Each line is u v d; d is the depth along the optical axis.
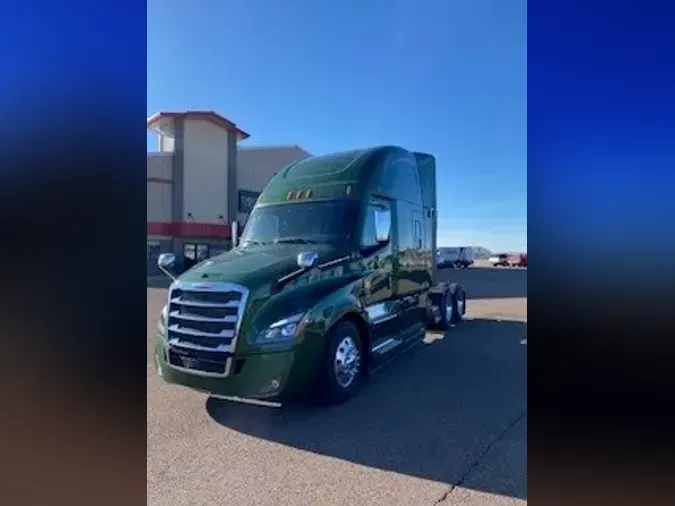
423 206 7.16
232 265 4.47
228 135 30.30
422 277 7.14
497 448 3.54
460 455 3.43
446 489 2.94
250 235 5.59
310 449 3.56
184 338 4.20
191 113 28.56
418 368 6.01
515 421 4.10
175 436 3.83
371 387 5.15
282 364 4.05
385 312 5.66
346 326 4.78
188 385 4.16
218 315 4.06
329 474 3.16
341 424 4.07
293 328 4.14
